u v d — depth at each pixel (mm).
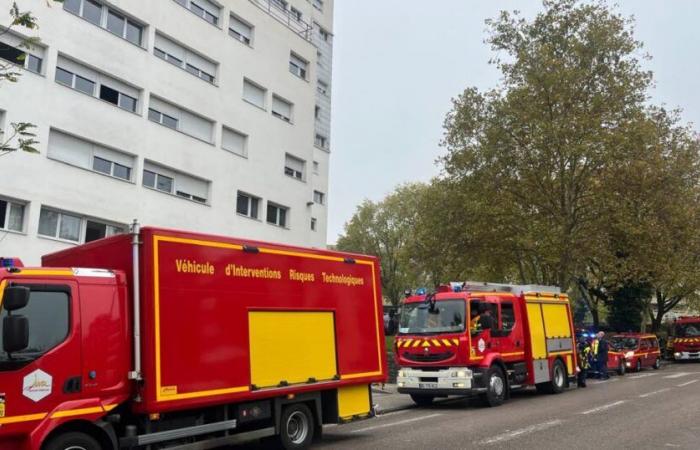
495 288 16656
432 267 31719
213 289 7797
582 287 35656
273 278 8758
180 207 24109
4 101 18328
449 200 30156
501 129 28438
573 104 27891
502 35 29656
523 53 28266
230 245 8164
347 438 10023
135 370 6793
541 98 27891
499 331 15266
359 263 10555
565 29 28734
